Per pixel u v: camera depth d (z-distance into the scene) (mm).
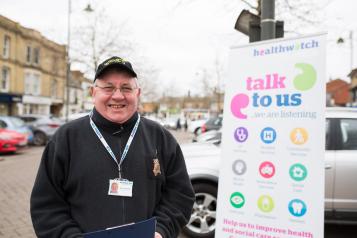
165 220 1994
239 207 3203
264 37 4012
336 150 4512
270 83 3086
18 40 31281
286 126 2994
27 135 15070
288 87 2992
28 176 8836
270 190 3051
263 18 4016
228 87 3324
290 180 2957
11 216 5391
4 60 29266
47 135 17688
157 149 2104
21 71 32031
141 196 1905
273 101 3064
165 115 61719
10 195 6766
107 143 1932
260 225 3092
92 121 1988
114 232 1713
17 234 4609
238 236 3201
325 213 4434
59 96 40125
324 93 2838
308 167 2879
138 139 2012
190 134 30375
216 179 4492
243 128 3217
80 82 51594
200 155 4770
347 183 4395
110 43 22234
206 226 4516
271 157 3057
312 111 2881
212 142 5598
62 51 38969
